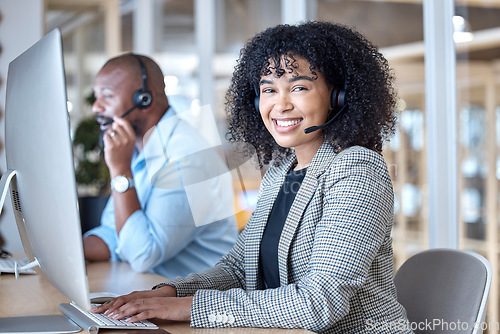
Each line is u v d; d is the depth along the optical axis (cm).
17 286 163
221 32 429
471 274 143
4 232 327
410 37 307
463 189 296
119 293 156
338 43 136
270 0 390
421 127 307
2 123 339
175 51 466
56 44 100
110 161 223
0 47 344
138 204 205
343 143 135
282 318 114
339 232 118
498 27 296
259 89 148
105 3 512
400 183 325
